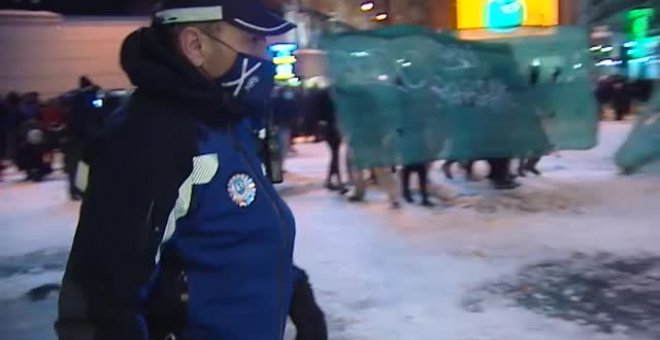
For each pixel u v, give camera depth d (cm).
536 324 496
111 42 2680
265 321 146
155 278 138
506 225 822
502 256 684
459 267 651
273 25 152
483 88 1004
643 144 1147
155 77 138
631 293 557
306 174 1388
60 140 1548
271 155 182
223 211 141
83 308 131
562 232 771
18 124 1633
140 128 136
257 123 161
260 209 147
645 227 777
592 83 1046
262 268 146
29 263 744
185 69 140
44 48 2572
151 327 142
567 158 1402
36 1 2898
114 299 130
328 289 597
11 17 2517
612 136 1805
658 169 1140
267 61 154
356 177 1036
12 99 1669
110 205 133
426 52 973
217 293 142
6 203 1195
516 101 1021
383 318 520
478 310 531
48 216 1038
